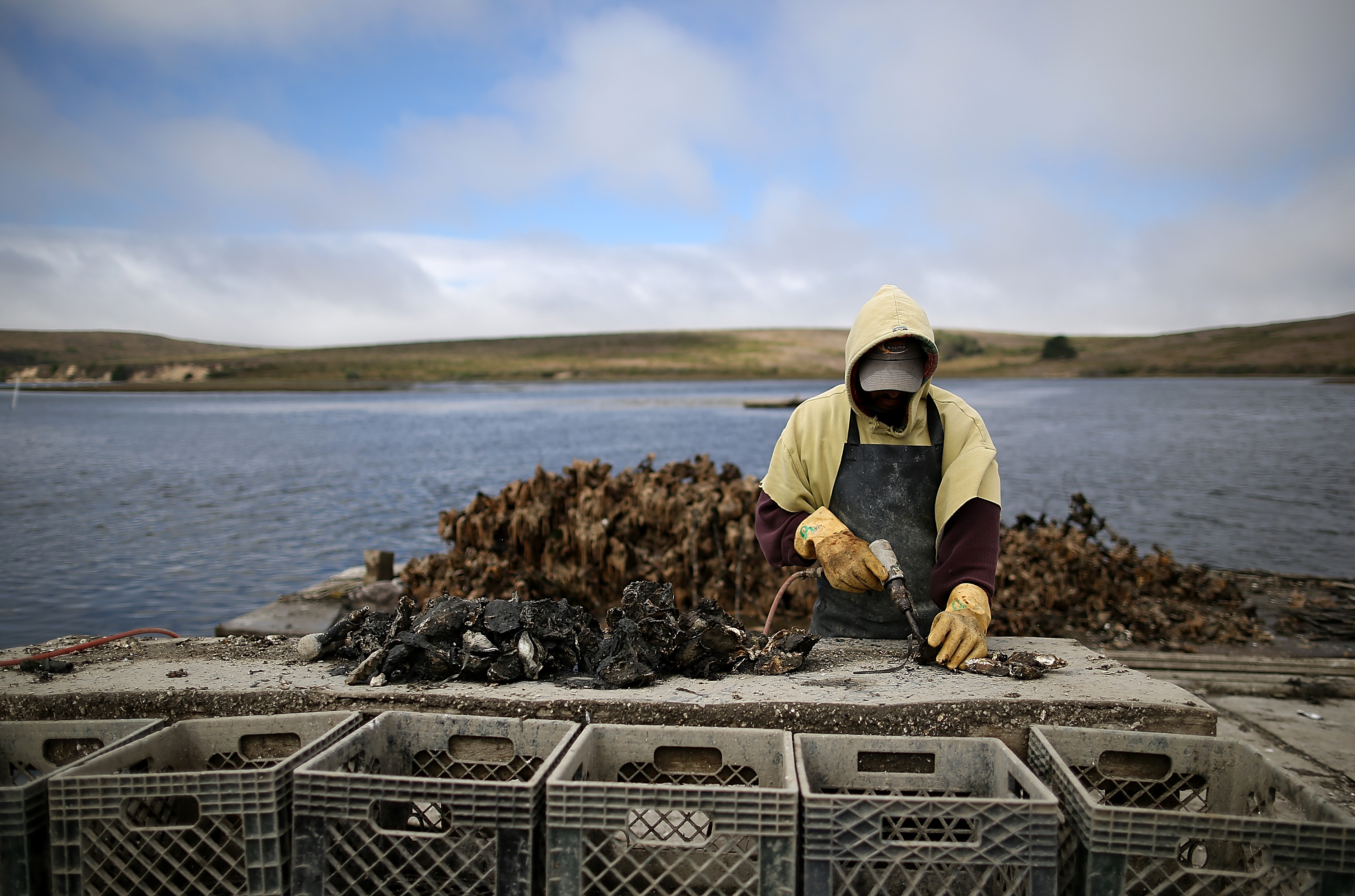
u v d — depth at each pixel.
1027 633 6.90
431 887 1.92
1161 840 1.77
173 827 1.92
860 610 3.31
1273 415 55.47
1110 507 17.58
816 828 1.79
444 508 17.05
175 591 9.88
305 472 24.17
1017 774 2.01
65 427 50.44
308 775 1.88
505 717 2.45
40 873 1.98
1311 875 1.73
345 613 7.40
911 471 3.09
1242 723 5.03
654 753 2.30
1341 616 7.60
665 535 7.47
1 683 2.72
